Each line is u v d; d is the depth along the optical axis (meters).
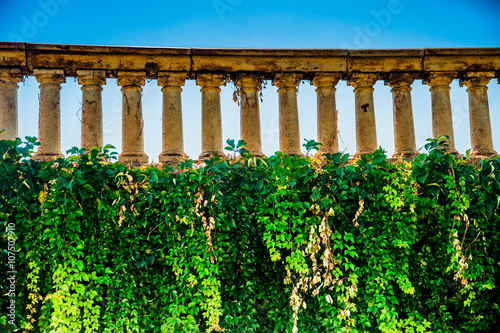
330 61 10.98
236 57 10.84
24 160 8.04
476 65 11.09
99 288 7.90
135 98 10.65
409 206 8.27
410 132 11.01
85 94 10.46
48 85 10.37
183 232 8.16
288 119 10.88
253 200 8.43
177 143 10.70
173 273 8.23
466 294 8.50
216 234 8.21
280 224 8.22
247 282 8.23
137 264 7.90
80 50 10.34
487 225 8.43
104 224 8.04
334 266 8.23
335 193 8.31
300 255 8.13
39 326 7.88
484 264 8.42
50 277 7.92
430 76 11.20
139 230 8.10
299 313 8.20
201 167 8.41
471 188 8.34
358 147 11.02
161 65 10.68
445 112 11.06
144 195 8.05
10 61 10.19
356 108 11.20
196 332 7.91
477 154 10.91
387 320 8.01
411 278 8.40
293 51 10.81
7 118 10.20
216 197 8.14
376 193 8.29
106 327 7.98
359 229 8.15
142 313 8.04
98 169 8.05
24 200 7.80
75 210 7.82
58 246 7.68
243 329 8.05
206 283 8.03
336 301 8.28
